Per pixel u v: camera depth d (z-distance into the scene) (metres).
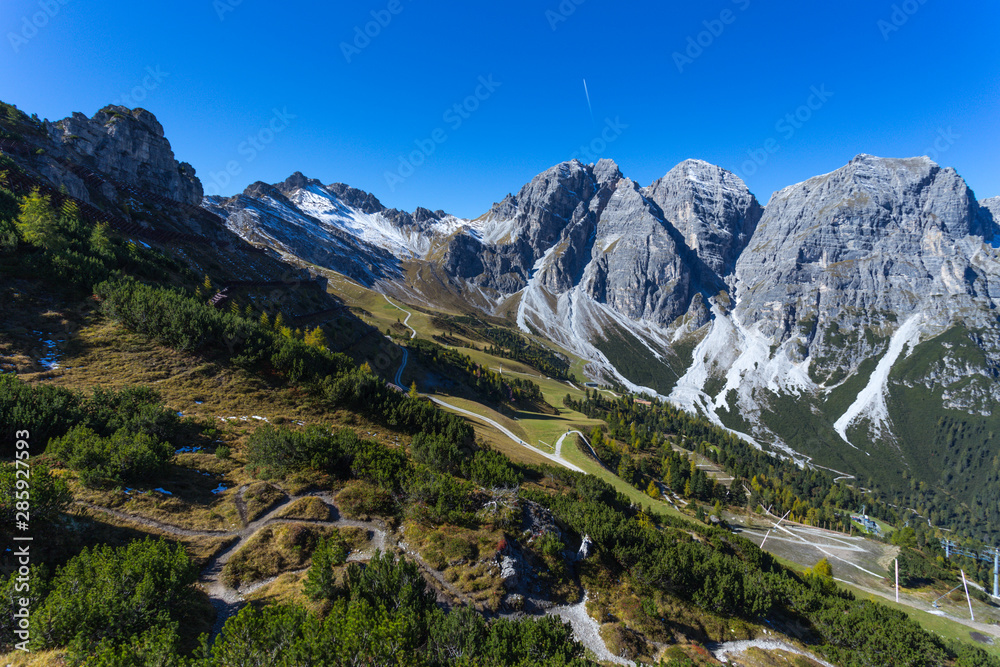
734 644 37.69
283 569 29.19
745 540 71.69
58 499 24.66
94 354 53.16
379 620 22.41
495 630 25.73
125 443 34.22
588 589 36.78
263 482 37.31
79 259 65.12
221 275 119.81
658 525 75.25
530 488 59.50
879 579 105.88
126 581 21.28
